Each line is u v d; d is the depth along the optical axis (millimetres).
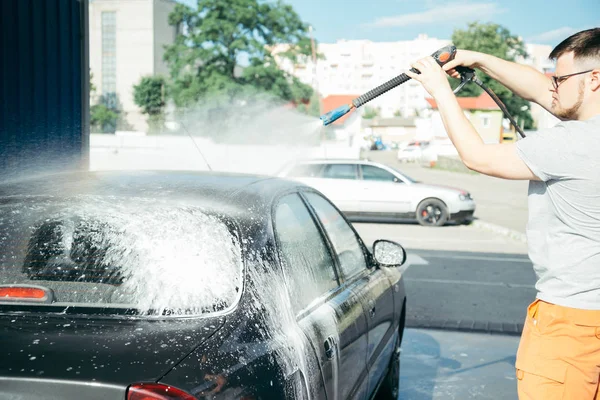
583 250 2104
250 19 46906
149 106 55344
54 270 2189
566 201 2096
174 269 2160
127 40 79500
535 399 2168
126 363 1755
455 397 4477
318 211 3244
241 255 2221
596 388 2182
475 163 2131
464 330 6113
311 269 2748
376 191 14500
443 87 2236
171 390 1688
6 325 1944
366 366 3195
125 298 2086
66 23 6750
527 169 2082
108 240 2266
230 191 2588
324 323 2533
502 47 71062
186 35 47781
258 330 2053
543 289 2217
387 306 3771
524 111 64062
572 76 2135
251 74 46438
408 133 106750
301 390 2125
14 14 6223
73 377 1687
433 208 14516
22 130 6301
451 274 8930
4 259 2223
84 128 6957
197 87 46312
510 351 5500
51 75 6594
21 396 1683
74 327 1942
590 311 2102
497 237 12992
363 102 2410
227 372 1832
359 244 3805
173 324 1981
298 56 48375
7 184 2701
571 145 2027
